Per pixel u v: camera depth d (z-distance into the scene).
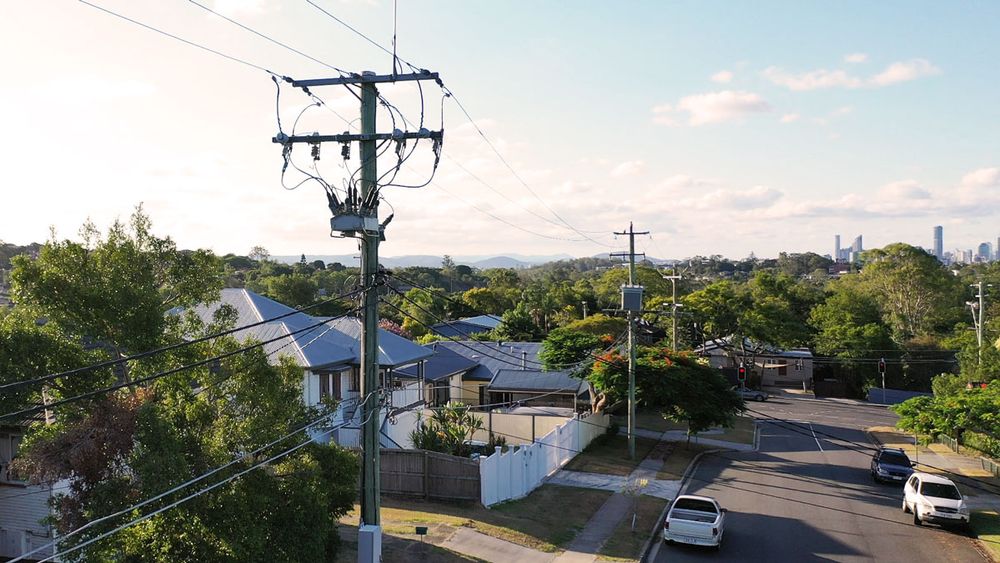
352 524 22.48
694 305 80.25
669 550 23.98
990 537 25.53
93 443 13.17
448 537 21.98
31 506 20.11
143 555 13.50
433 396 43.97
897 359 75.25
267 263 122.38
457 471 26.47
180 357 15.27
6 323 14.38
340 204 14.76
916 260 89.12
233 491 14.09
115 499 12.93
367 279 15.03
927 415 34.50
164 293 16.31
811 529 26.80
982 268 153.88
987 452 41.31
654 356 44.06
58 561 13.55
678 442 45.28
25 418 14.31
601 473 34.62
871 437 50.25
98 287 14.46
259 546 13.74
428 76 14.38
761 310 80.31
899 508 30.42
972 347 49.22
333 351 33.09
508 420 38.66
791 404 68.44
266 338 31.48
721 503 30.73
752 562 22.77
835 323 80.38
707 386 42.75
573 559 21.81
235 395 15.59
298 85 14.51
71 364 14.15
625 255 49.41
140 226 15.84
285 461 15.95
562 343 48.81
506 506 27.11
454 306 91.75
